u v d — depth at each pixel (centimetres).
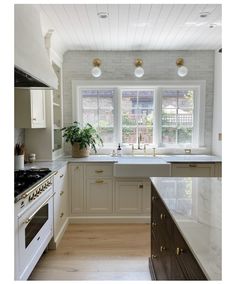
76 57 403
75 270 236
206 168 344
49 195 252
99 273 231
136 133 425
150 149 411
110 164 345
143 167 329
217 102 397
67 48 388
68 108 410
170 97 420
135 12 260
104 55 404
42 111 321
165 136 425
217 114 397
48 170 262
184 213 146
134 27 302
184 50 404
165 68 407
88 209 350
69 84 406
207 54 407
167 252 165
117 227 337
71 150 403
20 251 178
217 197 179
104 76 407
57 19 276
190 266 111
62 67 402
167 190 198
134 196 348
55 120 386
